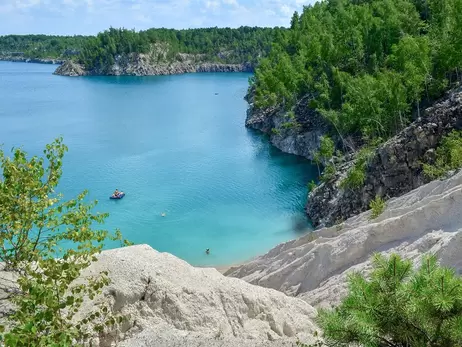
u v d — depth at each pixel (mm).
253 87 185625
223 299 24312
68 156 107625
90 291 14930
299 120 110688
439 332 11547
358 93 80500
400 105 71375
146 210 74500
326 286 36625
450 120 58750
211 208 75062
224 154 108312
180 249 61719
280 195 80500
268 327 24031
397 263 12688
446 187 43156
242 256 59469
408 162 60000
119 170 96312
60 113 167125
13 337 11367
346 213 64062
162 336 19078
